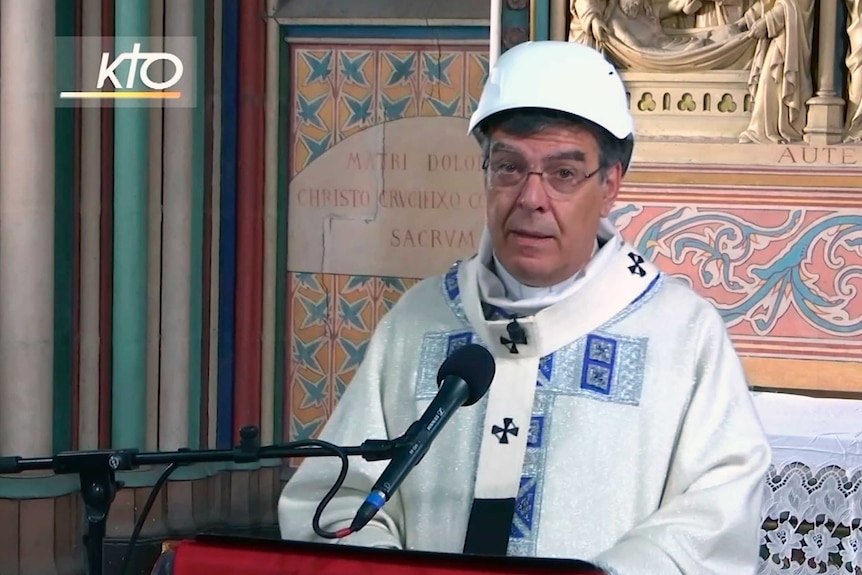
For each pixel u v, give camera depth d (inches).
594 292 147.3
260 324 418.6
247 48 408.8
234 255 412.5
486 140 141.6
